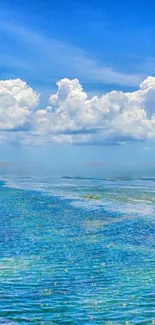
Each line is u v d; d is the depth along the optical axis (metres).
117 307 18.73
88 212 48.09
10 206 53.28
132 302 19.36
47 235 35.16
